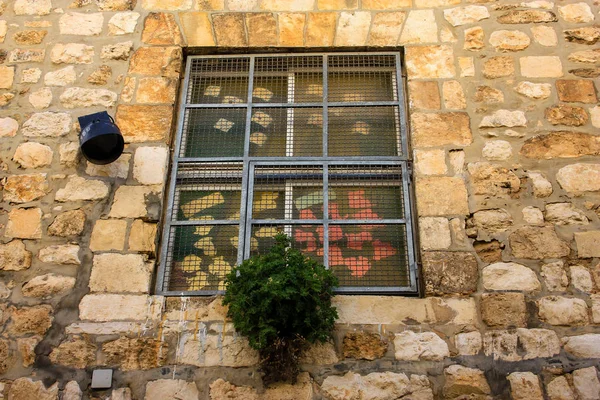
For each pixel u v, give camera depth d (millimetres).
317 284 2855
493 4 4016
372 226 3486
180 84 3930
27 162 3566
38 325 3133
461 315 3119
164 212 3494
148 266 3275
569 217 3355
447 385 2961
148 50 3941
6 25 4016
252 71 3973
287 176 3613
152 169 3545
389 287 3279
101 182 3496
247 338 3051
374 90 3957
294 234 3443
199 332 3090
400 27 3986
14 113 3725
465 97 3732
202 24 4027
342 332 3080
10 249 3311
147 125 3686
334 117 3842
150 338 3084
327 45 3961
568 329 3078
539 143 3566
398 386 2959
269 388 2959
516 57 3844
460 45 3904
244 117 3846
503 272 3223
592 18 3957
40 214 3410
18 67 3877
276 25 4023
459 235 3328
